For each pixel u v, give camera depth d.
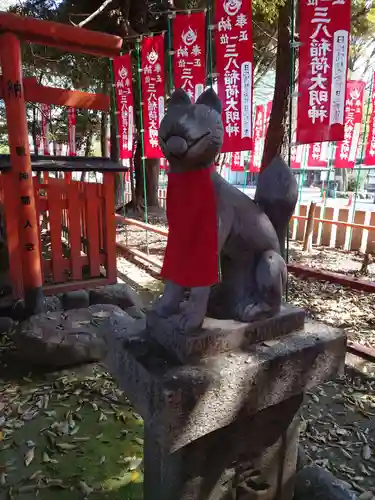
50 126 13.73
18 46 3.43
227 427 1.54
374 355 3.43
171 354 1.44
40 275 3.87
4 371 3.30
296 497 1.92
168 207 1.46
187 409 1.26
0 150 21.28
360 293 5.36
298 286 5.64
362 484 2.17
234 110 4.46
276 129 7.14
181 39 4.77
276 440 1.69
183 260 1.39
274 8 6.34
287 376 1.46
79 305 4.30
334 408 2.88
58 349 3.24
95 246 4.73
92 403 2.89
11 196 3.97
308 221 7.84
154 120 6.67
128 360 1.45
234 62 4.34
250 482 1.69
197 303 1.39
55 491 2.12
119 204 15.20
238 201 1.49
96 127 15.88
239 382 1.34
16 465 2.31
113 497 2.08
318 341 1.55
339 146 8.30
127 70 7.27
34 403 2.90
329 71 3.68
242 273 1.58
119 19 9.01
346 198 17.47
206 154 1.37
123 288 4.61
